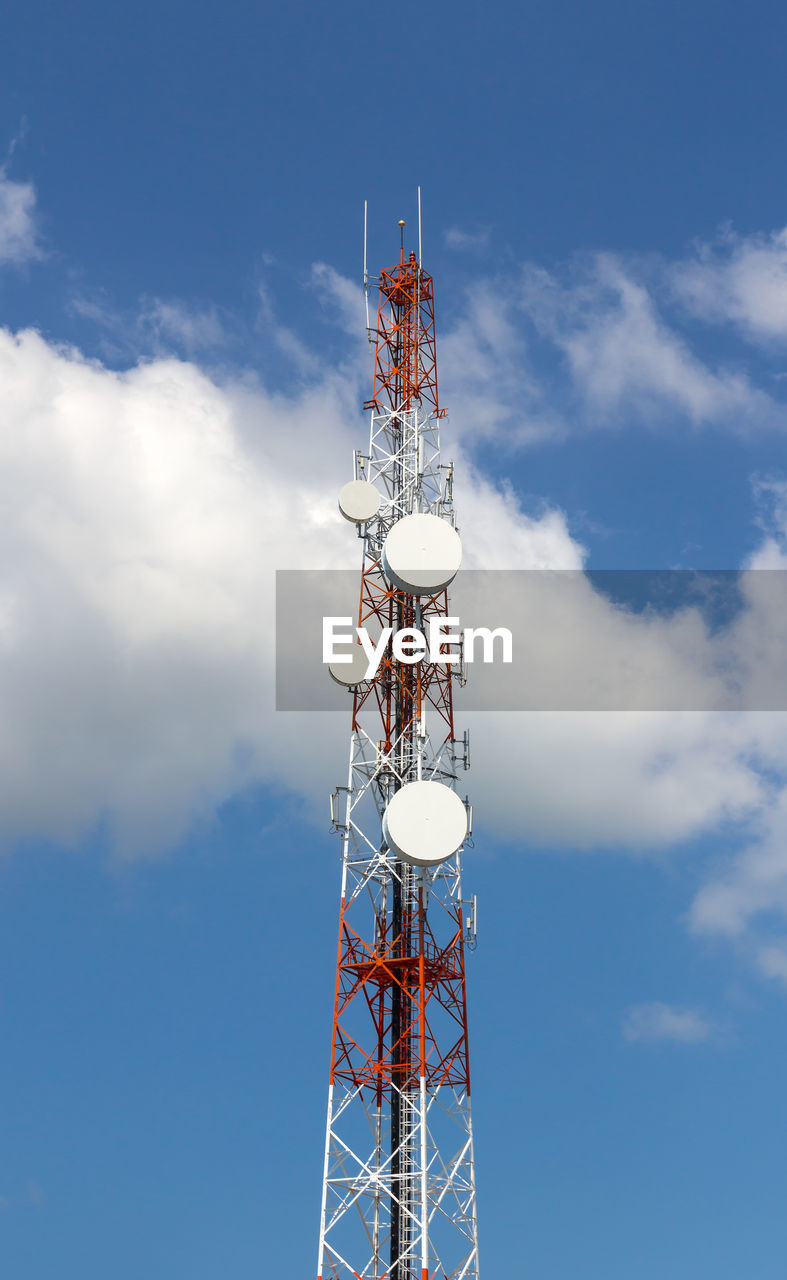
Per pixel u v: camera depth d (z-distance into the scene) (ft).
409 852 272.31
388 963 280.51
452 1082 272.51
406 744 298.56
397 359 333.21
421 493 318.24
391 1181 269.44
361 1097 272.10
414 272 340.39
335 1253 259.39
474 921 283.38
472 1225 262.88
